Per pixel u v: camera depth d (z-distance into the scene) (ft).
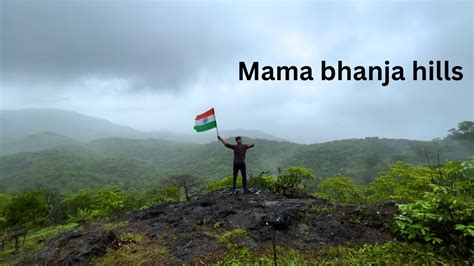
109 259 23.12
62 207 105.60
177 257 21.91
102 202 71.05
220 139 35.37
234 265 18.88
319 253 20.29
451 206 19.24
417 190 33.88
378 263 17.81
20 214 66.80
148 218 33.68
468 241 18.66
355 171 319.88
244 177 35.01
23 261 27.78
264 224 24.52
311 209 27.17
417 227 19.57
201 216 28.68
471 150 271.90
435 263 17.37
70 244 27.25
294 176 38.04
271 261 18.95
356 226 23.50
